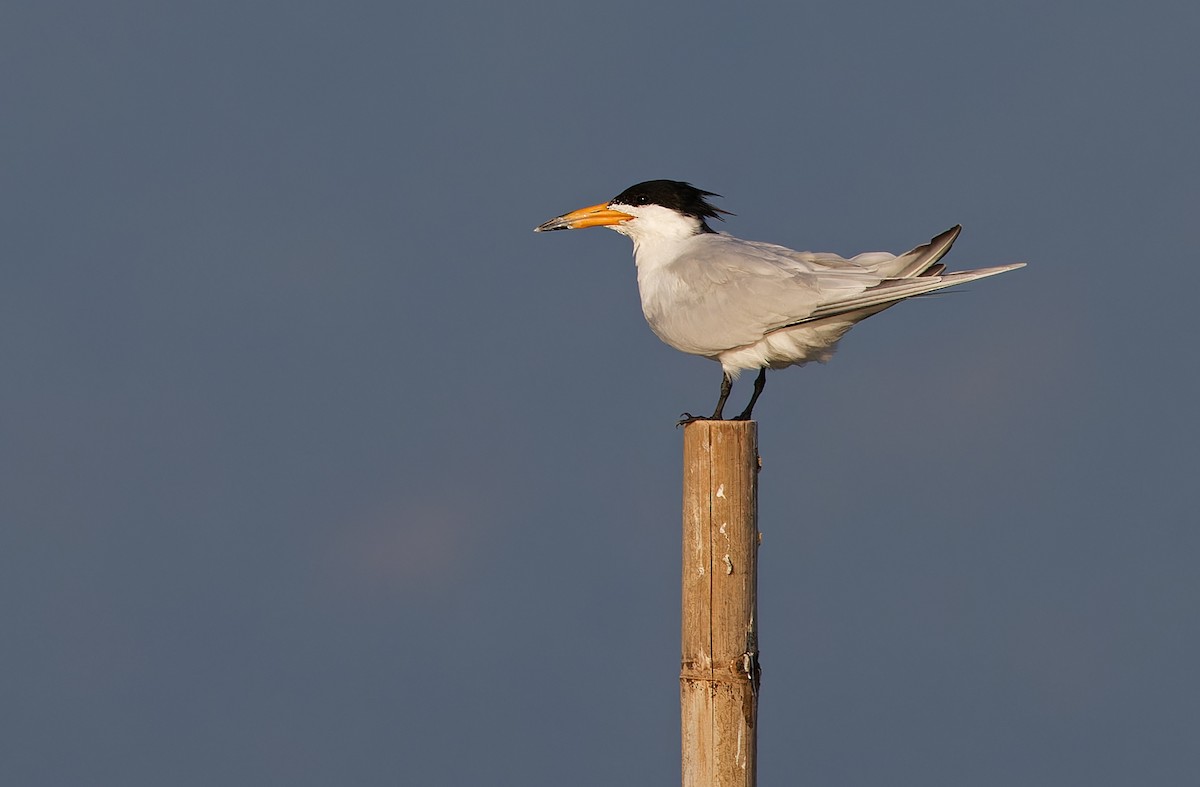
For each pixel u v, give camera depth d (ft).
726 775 28.89
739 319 36.45
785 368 38.32
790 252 37.78
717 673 28.84
